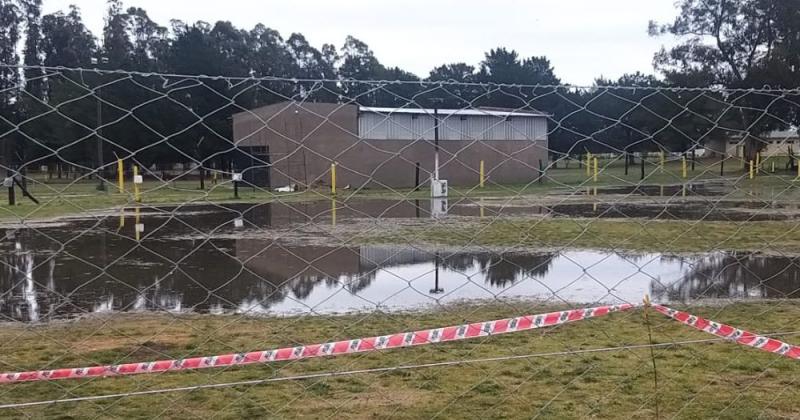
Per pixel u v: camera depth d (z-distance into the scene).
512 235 10.45
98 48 57.50
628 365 4.59
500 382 4.27
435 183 11.77
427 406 3.88
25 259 9.43
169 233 12.29
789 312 6.22
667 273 7.99
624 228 10.91
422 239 10.47
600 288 7.28
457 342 5.15
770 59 41.34
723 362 4.66
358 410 3.82
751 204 13.09
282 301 6.74
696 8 45.22
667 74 45.50
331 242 10.74
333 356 4.78
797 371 4.48
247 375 4.40
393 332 5.42
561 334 5.39
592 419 3.69
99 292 7.31
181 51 52.47
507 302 6.63
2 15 56.69
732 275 7.89
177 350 5.01
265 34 70.56
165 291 7.35
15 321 5.94
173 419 3.70
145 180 11.83
